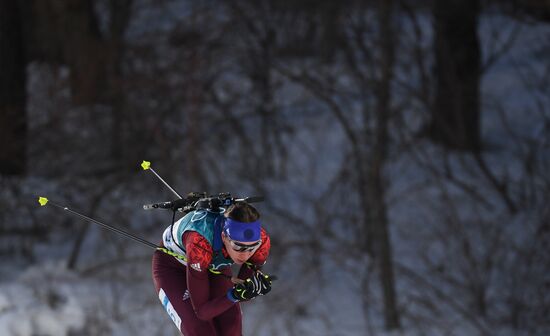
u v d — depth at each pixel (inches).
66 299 1777.8
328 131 2527.1
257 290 616.1
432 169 2006.6
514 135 2311.8
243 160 2209.6
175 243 647.1
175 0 2802.7
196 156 1951.3
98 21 2608.3
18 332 1663.4
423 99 2091.5
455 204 2113.7
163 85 2012.8
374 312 1813.5
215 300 621.3
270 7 2377.0
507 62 3090.6
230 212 602.9
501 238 1941.4
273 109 2352.4
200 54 2096.5
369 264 1803.6
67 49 2251.5
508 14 2506.2
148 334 1664.6
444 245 1940.2
